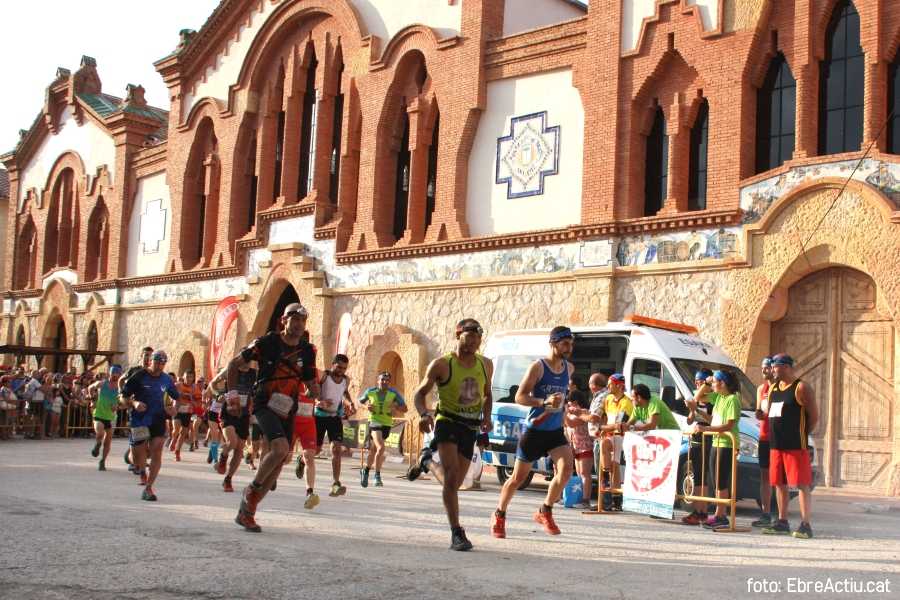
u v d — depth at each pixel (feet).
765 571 28.68
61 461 68.90
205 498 44.96
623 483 47.39
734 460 41.34
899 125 60.54
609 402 48.44
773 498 45.85
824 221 60.90
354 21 97.55
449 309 84.23
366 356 90.43
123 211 132.67
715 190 66.85
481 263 81.71
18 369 108.37
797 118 63.26
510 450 59.57
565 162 77.30
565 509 47.62
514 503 49.37
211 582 23.61
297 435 42.73
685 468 47.98
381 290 90.79
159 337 123.44
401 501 47.55
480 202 83.56
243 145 113.39
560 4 91.76
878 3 60.23
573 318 73.36
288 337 33.81
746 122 66.23
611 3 74.28
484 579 25.25
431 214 90.89
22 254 160.04
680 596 24.03
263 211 107.45
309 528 34.88
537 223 78.79
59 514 36.37
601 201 73.00
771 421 39.55
